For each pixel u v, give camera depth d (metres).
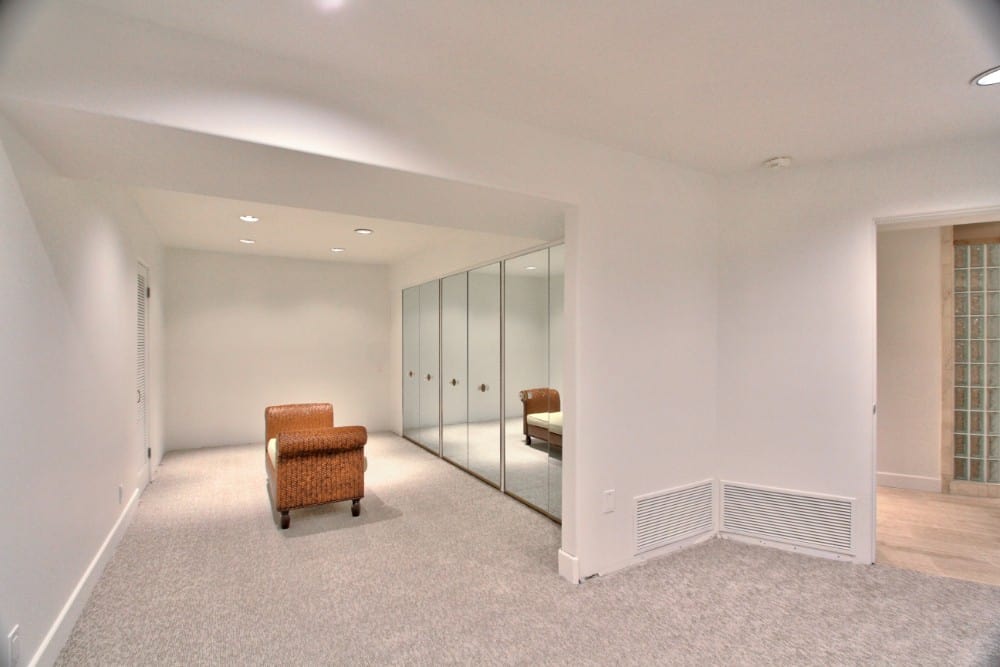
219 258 5.83
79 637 2.04
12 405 1.56
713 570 2.68
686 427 3.01
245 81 1.71
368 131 1.94
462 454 4.88
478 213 2.67
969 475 4.00
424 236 4.84
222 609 2.26
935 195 2.62
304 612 2.25
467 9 1.52
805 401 2.91
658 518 2.87
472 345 4.72
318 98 1.84
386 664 1.89
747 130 2.44
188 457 5.24
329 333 6.46
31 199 1.71
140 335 3.90
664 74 1.91
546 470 3.57
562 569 2.60
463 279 4.91
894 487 4.17
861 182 2.79
